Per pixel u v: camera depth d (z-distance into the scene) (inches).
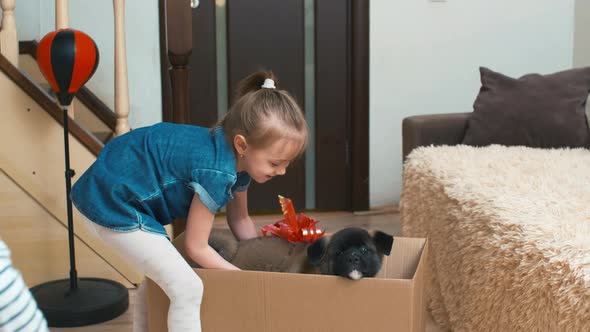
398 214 135.7
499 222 67.1
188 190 56.3
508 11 136.6
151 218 55.8
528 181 80.5
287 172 134.0
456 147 102.1
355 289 49.5
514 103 107.9
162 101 121.8
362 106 133.0
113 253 93.0
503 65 138.2
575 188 77.2
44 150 89.1
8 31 90.6
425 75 135.6
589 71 109.5
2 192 89.4
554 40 138.9
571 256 56.0
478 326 69.2
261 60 129.6
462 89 137.4
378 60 133.3
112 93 120.3
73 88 81.3
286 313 51.0
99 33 118.3
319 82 132.2
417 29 133.9
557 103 106.7
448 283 78.8
